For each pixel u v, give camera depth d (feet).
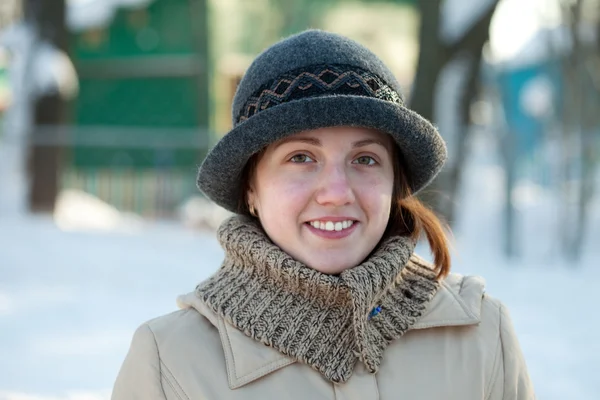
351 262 5.32
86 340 14.85
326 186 5.21
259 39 38.73
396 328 5.44
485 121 33.60
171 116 39.19
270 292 5.32
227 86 38.81
